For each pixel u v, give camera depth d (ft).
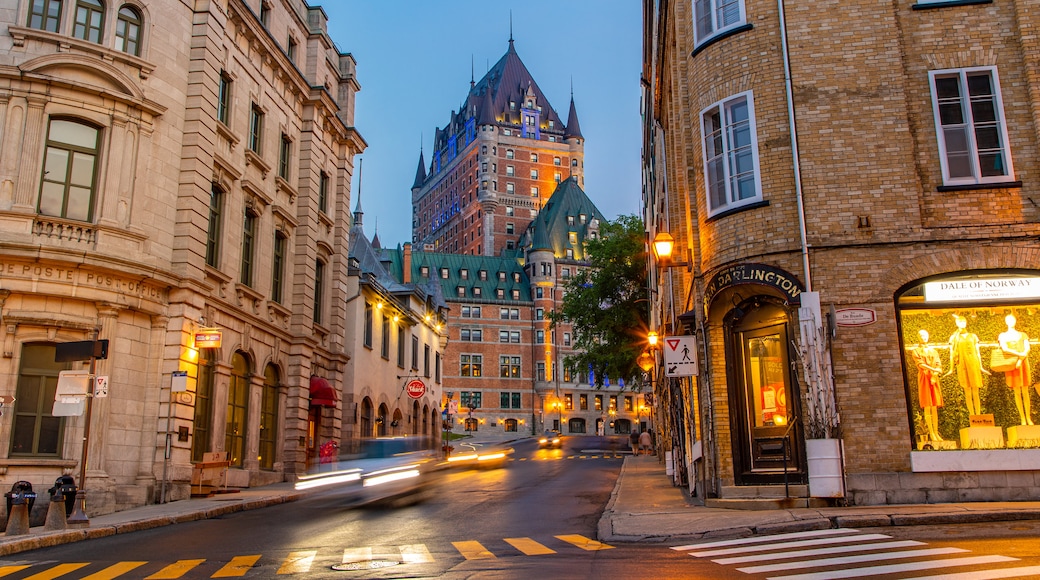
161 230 70.38
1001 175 49.98
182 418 69.62
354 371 120.88
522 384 370.73
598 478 88.12
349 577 30.32
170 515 55.47
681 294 69.10
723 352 55.31
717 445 53.88
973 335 48.29
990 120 50.78
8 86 62.90
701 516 44.19
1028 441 46.80
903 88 51.11
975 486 45.75
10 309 61.00
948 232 49.03
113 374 65.05
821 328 48.24
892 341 47.96
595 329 165.58
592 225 412.36
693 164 60.08
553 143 506.89
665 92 80.28
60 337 62.59
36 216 62.03
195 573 32.24
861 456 46.83
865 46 51.93
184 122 74.69
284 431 95.76
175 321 70.49
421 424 169.27
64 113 64.85
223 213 81.41
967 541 32.71
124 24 70.49
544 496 65.72
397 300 148.97
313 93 104.27
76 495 50.06
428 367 179.01
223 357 79.66
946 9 52.26
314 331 104.94
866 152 50.60
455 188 533.14
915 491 46.01
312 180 103.40
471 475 92.48
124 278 65.92
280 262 96.89
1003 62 51.26
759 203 51.65
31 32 64.03
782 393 52.13
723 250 53.47
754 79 53.36
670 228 76.02
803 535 36.81
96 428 62.90
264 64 92.22
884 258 49.11
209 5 77.56
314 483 82.38
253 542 42.57
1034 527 36.35
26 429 61.05
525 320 378.94
